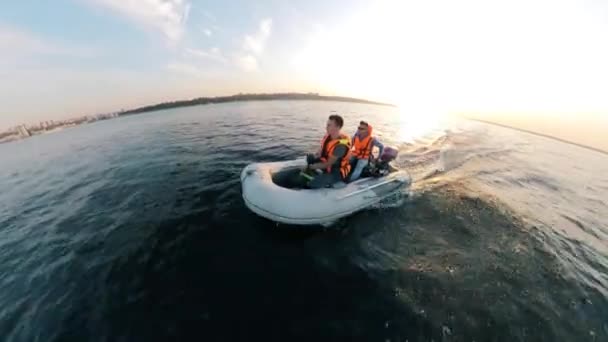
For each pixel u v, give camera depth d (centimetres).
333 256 343
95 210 486
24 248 388
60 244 389
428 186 572
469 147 1007
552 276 326
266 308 268
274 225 404
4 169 967
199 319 257
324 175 428
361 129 471
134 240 382
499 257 354
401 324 251
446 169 705
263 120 1594
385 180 479
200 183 566
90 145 1270
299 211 377
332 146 418
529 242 394
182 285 298
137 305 275
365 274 313
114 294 290
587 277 331
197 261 335
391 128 1344
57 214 490
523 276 321
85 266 337
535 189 646
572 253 381
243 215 432
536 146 1357
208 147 883
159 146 977
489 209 484
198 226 407
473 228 420
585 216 522
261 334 242
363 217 431
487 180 655
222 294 285
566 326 257
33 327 258
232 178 585
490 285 303
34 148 1534
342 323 252
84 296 291
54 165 916
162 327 250
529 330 250
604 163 1215
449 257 348
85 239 394
